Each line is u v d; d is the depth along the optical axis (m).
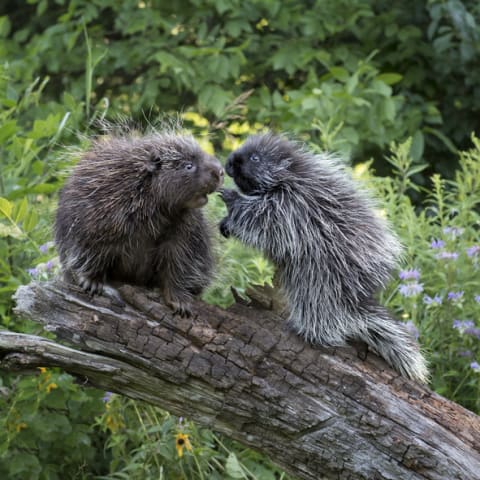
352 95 12.88
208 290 7.56
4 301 8.73
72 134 11.48
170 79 14.81
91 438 8.83
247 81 15.61
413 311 8.45
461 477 6.07
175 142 6.64
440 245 8.91
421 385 6.59
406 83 15.00
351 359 6.59
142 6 15.38
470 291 8.84
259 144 7.34
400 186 10.57
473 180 10.06
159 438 8.09
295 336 6.60
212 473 7.97
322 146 11.91
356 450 6.24
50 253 8.47
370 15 14.32
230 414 6.39
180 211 6.67
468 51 13.84
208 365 6.30
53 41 14.87
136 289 6.49
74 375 6.53
